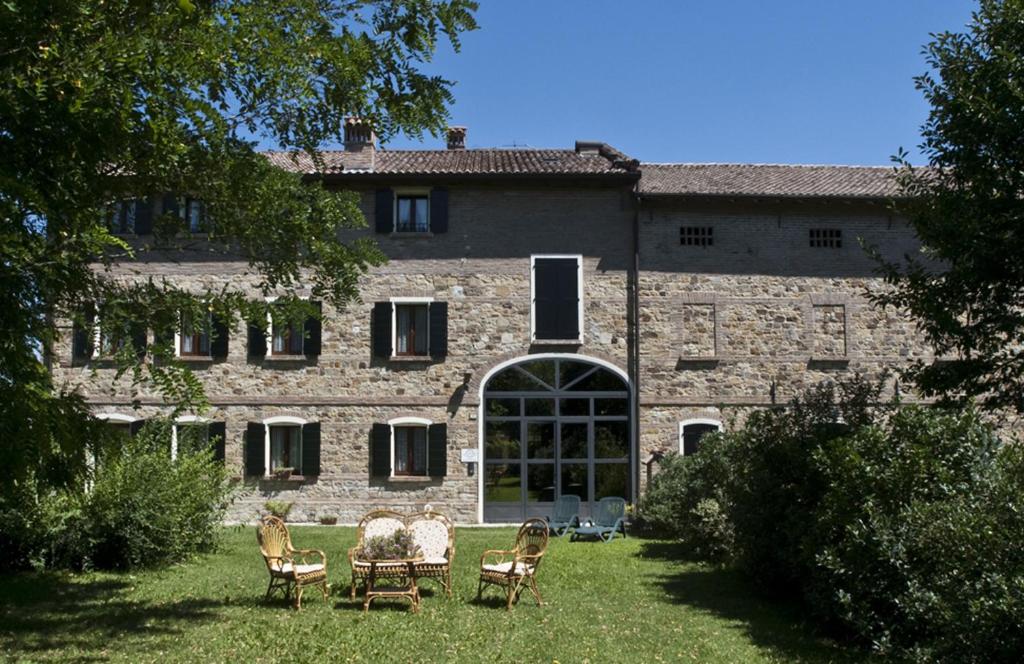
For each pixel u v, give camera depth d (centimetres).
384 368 2169
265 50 788
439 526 1223
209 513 1584
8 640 909
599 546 1752
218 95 834
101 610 1077
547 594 1212
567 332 2175
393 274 2189
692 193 2156
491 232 2195
